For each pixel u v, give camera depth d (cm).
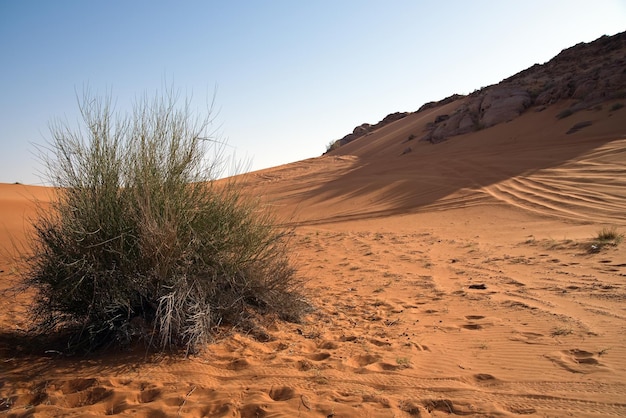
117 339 534
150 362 507
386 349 555
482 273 1032
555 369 464
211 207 612
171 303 520
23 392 445
